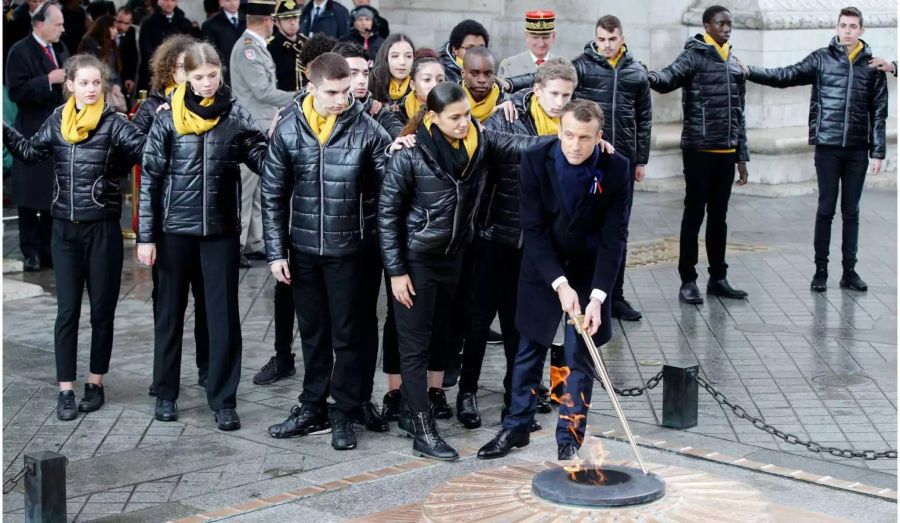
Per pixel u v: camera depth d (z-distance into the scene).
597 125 5.73
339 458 6.52
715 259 10.26
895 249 12.05
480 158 6.34
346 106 6.53
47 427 7.06
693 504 4.18
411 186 6.31
